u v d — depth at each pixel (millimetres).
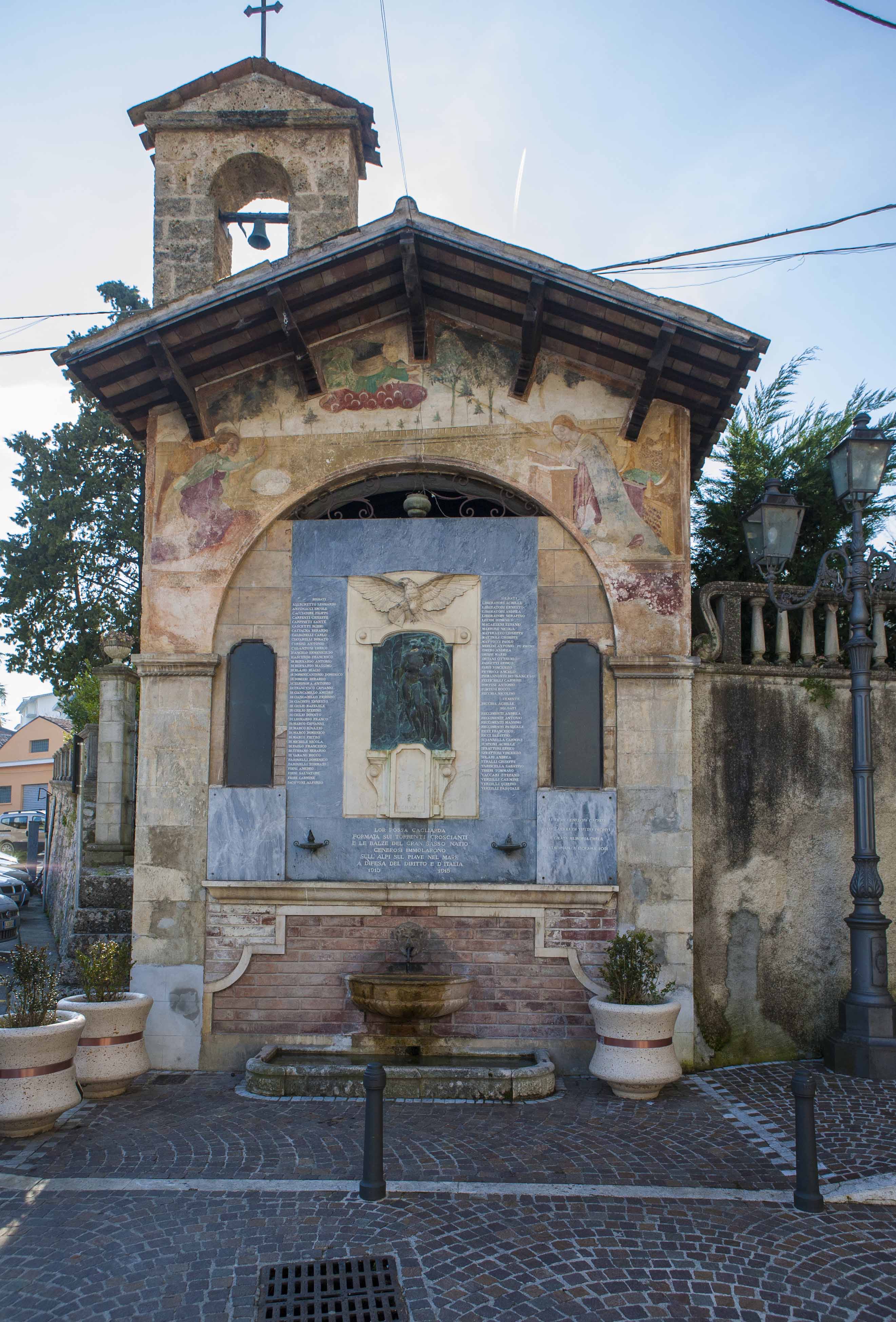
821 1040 9133
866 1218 5465
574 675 8836
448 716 8805
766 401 14250
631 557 8914
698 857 9062
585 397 9133
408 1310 4484
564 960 8492
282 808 8734
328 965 8570
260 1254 4977
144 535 9148
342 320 9133
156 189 11703
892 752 9742
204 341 8688
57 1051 6762
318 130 11758
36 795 49469
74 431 20844
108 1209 5504
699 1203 5629
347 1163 6180
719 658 9492
